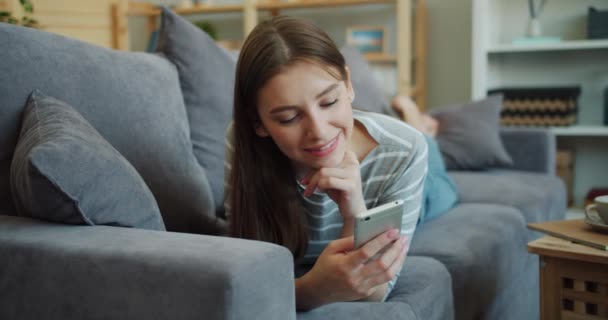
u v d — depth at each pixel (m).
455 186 2.03
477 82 3.26
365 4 3.68
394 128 1.16
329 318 0.94
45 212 0.86
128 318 0.71
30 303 0.78
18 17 3.36
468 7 3.62
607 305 1.09
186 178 1.39
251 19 3.75
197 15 4.28
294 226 1.12
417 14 3.65
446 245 1.50
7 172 1.06
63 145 0.86
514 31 3.57
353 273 0.89
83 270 0.74
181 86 1.62
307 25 0.94
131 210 0.92
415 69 3.78
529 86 3.58
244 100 1.01
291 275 0.77
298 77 0.89
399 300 1.08
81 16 3.76
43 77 1.16
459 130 2.64
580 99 3.50
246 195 1.11
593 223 1.18
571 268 1.12
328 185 0.95
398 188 1.14
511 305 1.73
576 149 3.56
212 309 0.66
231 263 0.68
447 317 1.22
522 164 2.66
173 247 0.74
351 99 1.01
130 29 4.51
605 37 3.17
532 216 2.02
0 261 0.80
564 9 3.47
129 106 1.32
